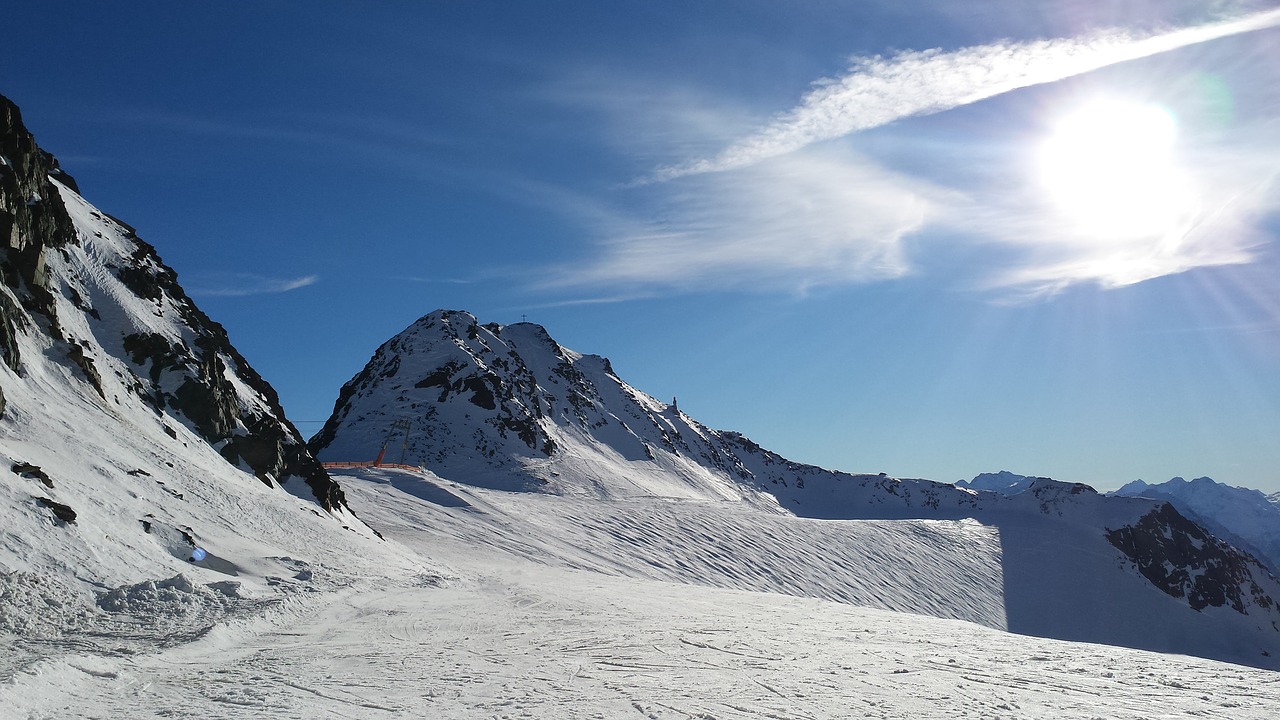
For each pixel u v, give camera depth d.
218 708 9.79
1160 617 139.25
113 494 25.14
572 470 147.00
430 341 180.00
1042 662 15.33
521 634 18.88
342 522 44.31
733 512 118.25
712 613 27.89
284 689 11.19
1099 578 146.25
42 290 34.47
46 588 17.14
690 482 199.12
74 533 20.42
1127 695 11.85
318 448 141.88
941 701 11.19
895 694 11.65
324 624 19.64
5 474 20.92
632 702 10.70
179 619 17.44
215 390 43.44
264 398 54.34
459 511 76.38
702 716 9.88
